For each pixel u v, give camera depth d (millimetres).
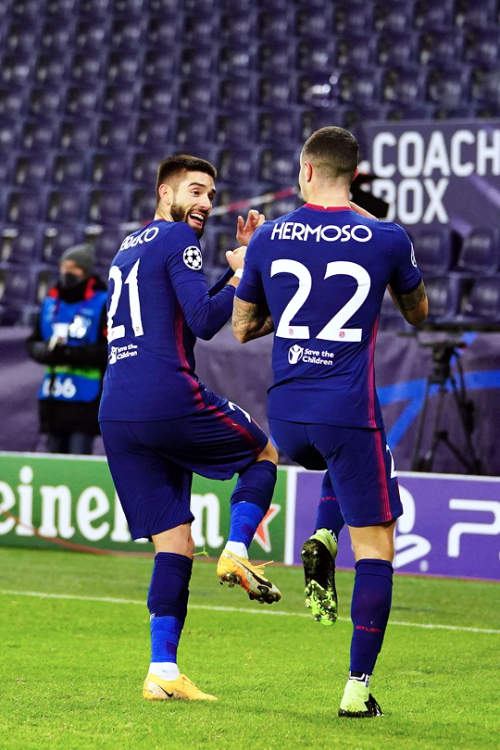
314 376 9891
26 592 17609
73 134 46719
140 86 47531
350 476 9828
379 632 9758
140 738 8742
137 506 10922
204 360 27312
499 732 9250
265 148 42406
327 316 9883
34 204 43344
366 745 8578
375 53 44938
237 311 10625
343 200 10281
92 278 24391
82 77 49375
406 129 28547
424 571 19625
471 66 42344
